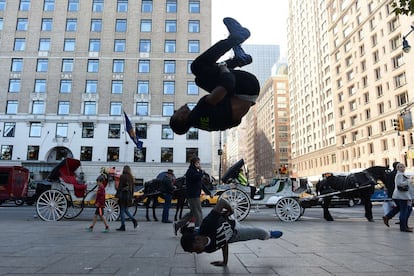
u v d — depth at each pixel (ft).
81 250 21.63
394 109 159.43
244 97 8.38
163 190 42.47
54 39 149.48
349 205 94.99
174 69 149.79
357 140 193.36
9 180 83.20
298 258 18.98
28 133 140.36
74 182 46.09
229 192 44.24
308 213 64.75
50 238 27.25
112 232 31.94
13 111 143.54
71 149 139.64
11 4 152.87
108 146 140.77
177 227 26.07
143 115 143.74
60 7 152.76
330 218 45.85
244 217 43.78
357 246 23.31
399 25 157.07
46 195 45.19
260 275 15.02
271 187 45.98
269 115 431.02
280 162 395.34
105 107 143.74
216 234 16.11
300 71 309.22
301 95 305.94
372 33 179.22
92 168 137.49
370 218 44.57
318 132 261.24
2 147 139.23
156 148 141.49
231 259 18.75
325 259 18.69
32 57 147.33
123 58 148.56
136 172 138.31
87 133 141.69
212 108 8.23
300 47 310.04
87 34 150.51
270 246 23.35
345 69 209.26
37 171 135.44
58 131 141.49
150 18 153.89
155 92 146.51
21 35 150.10
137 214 58.29
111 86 146.51
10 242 25.00
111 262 17.85
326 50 247.70
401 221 32.30
